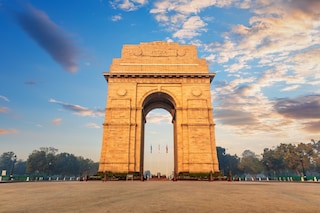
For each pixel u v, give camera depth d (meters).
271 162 130.25
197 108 56.28
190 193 18.48
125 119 54.91
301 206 12.11
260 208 11.38
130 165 51.50
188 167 51.88
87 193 18.52
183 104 56.75
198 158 52.44
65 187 25.86
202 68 59.94
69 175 165.75
